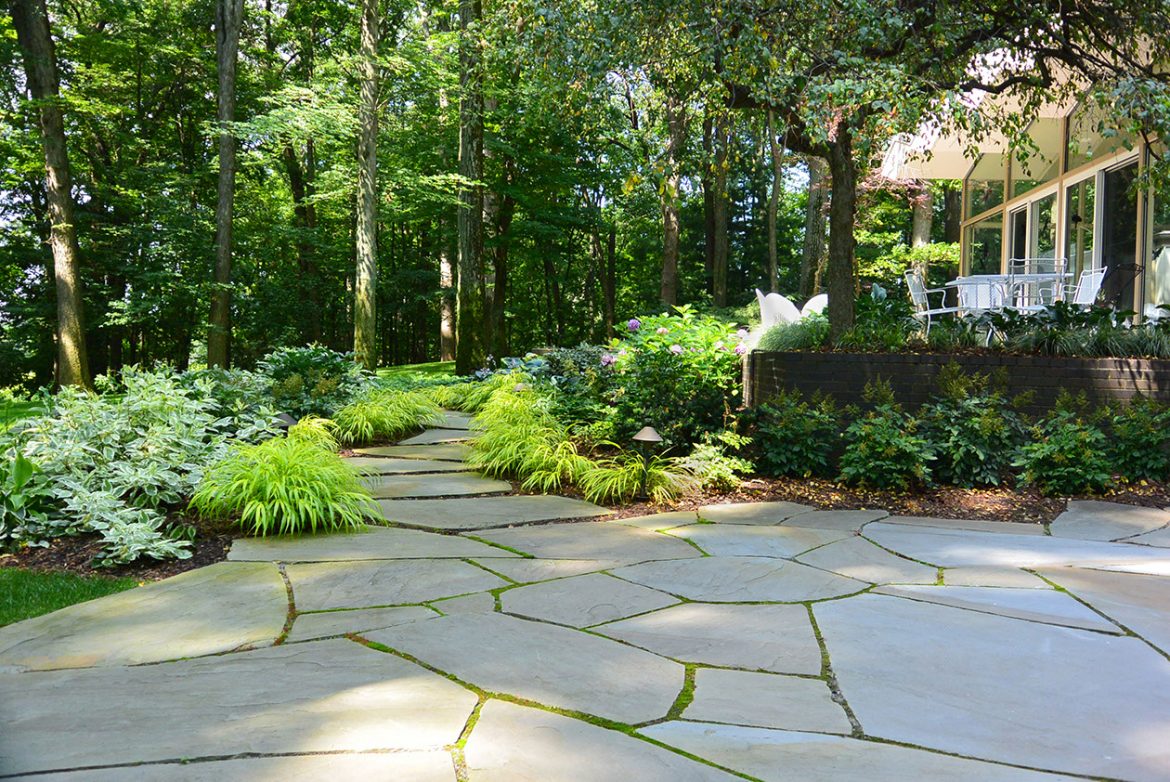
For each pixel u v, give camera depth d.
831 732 2.05
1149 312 9.05
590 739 1.99
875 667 2.51
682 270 29.84
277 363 9.03
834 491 5.66
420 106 18.03
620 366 7.59
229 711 2.13
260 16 20.20
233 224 19.77
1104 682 2.40
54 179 15.12
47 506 4.27
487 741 1.96
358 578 3.51
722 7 5.57
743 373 8.30
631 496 5.46
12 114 15.91
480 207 15.29
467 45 12.51
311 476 4.62
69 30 18.58
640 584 3.46
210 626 2.88
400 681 2.36
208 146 20.86
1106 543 4.27
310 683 2.34
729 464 5.83
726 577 3.57
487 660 2.54
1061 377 6.39
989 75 7.49
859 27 5.46
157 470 4.52
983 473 5.67
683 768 1.84
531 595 3.29
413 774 1.79
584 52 6.10
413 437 8.20
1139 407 5.90
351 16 20.27
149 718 2.08
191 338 23.45
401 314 28.81
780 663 2.54
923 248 19.44
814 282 21.30
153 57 18.36
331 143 16.75
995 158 14.09
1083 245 10.72
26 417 5.20
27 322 19.28
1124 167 9.73
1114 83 5.82
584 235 26.83
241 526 4.41
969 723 2.11
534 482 5.75
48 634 2.79
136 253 18.78
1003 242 13.42
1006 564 3.81
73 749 1.89
